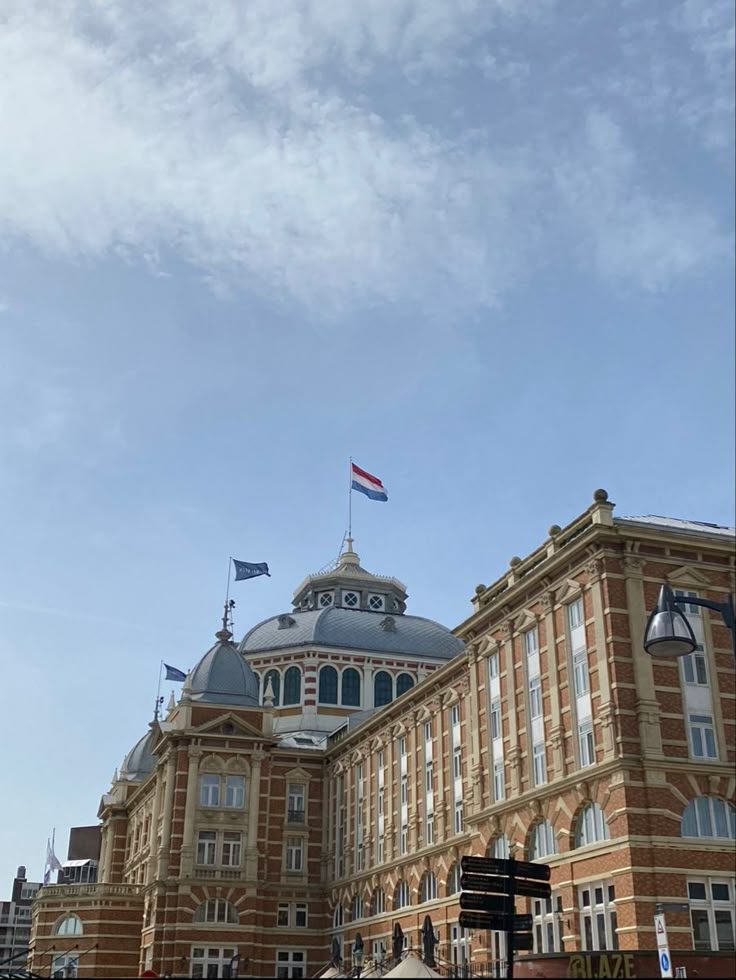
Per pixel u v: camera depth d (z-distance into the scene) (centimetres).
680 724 4816
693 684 4928
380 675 10631
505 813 5584
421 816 7431
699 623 5059
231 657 9300
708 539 5153
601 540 5025
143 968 8400
